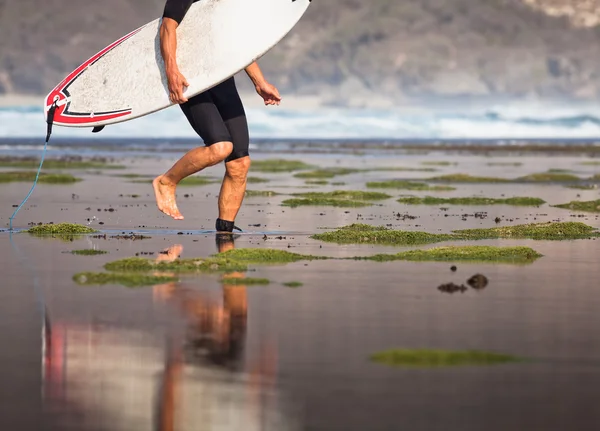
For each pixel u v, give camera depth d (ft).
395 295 66.08
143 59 97.50
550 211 130.52
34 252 85.92
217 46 94.38
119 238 96.99
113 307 61.41
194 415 41.27
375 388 44.50
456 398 43.11
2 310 60.54
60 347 51.72
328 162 266.36
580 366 48.14
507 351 50.93
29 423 40.22
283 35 93.97
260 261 80.89
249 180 189.98
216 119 96.53
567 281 72.02
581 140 465.47
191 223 112.16
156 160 267.80
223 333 54.65
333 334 54.49
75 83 99.40
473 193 163.43
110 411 41.70
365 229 105.19
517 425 39.88
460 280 72.28
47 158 269.03
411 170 231.71
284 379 45.91
